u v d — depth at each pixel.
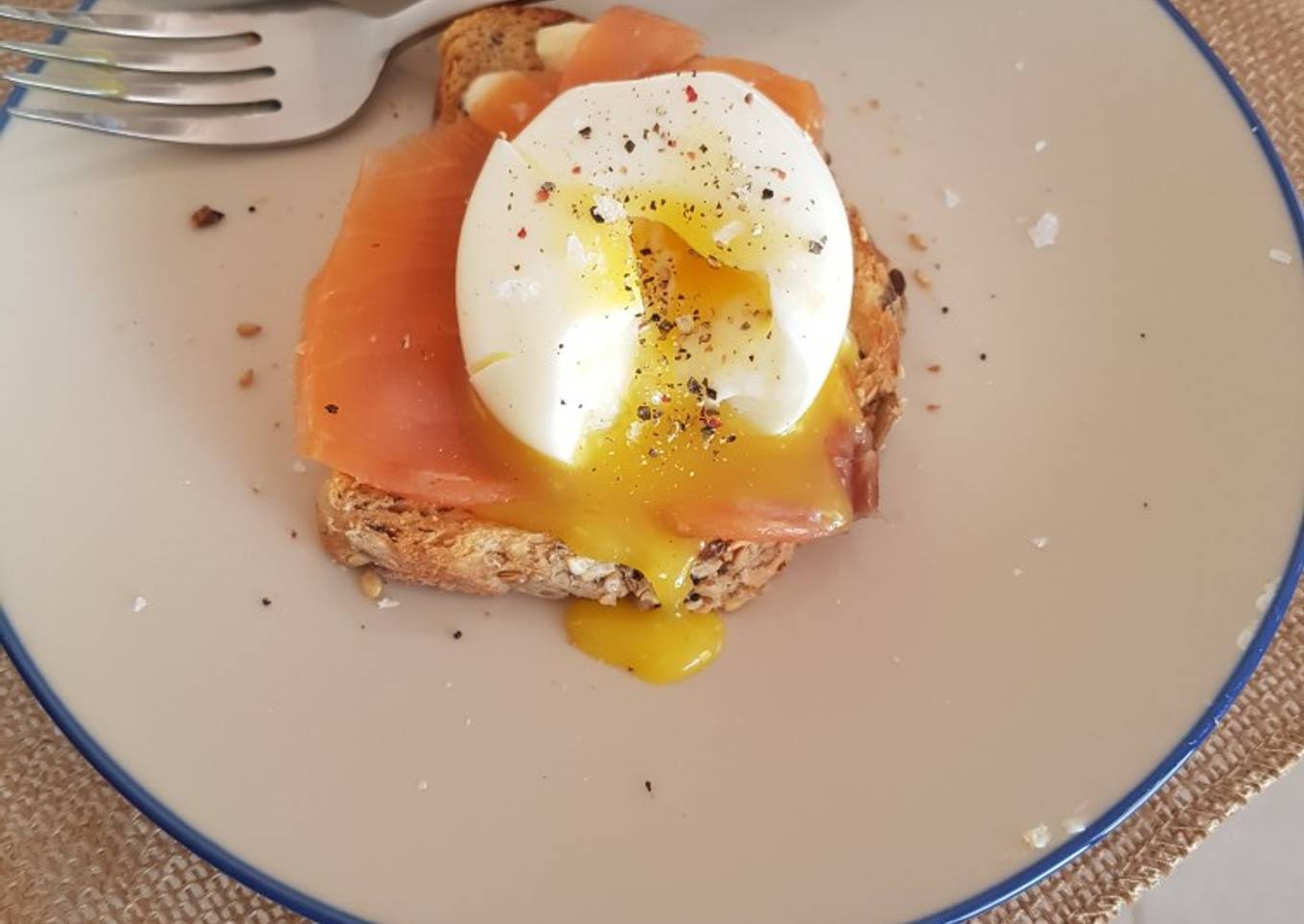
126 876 0.17
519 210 0.17
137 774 0.16
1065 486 0.19
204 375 0.19
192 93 0.21
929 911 0.16
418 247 0.18
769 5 0.22
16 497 0.18
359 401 0.17
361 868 0.16
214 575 0.18
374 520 0.18
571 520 0.17
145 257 0.20
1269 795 0.20
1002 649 0.18
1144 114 0.21
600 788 0.17
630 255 0.17
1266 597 0.18
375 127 0.21
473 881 0.16
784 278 0.17
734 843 0.17
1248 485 0.18
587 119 0.18
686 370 0.17
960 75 0.22
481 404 0.17
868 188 0.21
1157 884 0.19
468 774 0.17
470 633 0.18
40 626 0.17
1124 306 0.20
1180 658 0.17
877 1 0.22
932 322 0.20
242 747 0.17
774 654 0.18
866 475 0.18
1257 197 0.20
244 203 0.20
